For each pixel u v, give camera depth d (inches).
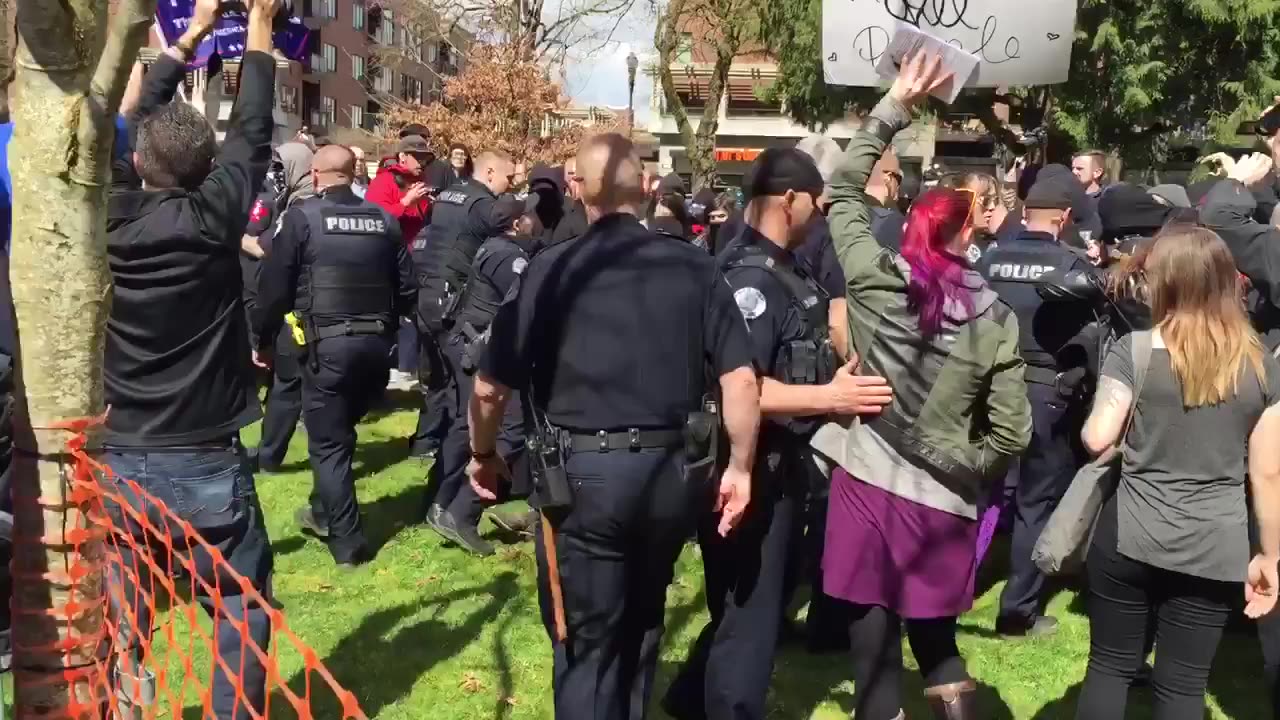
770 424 118.3
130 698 108.2
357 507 207.0
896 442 112.1
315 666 75.7
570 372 105.6
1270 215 185.3
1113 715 114.9
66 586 88.0
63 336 85.0
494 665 163.3
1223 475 108.1
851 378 112.3
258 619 120.5
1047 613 193.5
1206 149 765.3
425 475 270.8
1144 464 110.7
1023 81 132.3
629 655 117.5
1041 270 171.6
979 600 198.4
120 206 110.3
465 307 207.8
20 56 81.0
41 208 82.6
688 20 666.8
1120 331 166.4
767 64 1122.7
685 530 108.9
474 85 713.0
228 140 116.3
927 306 109.6
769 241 123.6
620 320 104.8
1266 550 109.1
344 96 1752.0
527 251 203.9
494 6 751.1
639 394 104.4
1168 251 110.0
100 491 89.3
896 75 120.7
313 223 193.9
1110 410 112.0
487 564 207.6
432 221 245.4
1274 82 650.8
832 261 154.5
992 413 110.0
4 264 116.1
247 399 121.3
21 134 81.8
